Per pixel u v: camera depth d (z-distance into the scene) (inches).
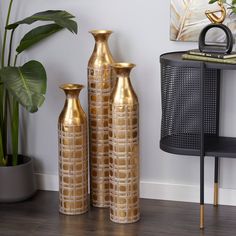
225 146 128.4
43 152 150.6
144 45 138.6
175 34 134.6
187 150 126.2
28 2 144.0
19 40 146.3
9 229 128.3
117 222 130.3
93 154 136.9
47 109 148.2
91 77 134.0
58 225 129.9
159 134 141.6
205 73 134.3
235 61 120.0
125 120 125.6
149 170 143.9
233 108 135.6
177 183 142.6
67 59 144.5
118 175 128.2
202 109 122.5
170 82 131.3
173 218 132.7
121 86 125.7
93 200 139.0
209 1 127.7
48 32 138.9
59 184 135.5
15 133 141.9
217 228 127.7
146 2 136.5
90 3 140.1
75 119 131.2
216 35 132.1
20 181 140.9
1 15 146.2
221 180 139.4
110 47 140.5
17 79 130.1
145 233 125.5
